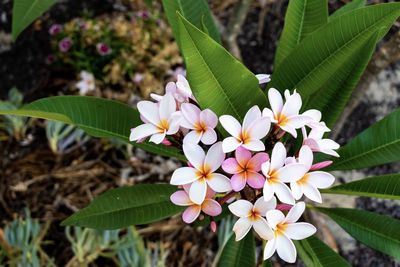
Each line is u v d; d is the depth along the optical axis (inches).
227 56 24.0
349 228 35.5
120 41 60.1
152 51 60.6
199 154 24.8
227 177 25.7
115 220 33.1
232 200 32.3
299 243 33.7
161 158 58.6
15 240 51.3
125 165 58.2
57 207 56.3
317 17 31.4
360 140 32.5
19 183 57.2
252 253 34.0
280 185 24.6
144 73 60.3
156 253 52.4
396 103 58.1
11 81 63.0
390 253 34.1
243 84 25.3
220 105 25.8
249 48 62.6
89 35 59.7
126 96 60.0
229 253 34.4
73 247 51.1
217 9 65.0
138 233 54.5
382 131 32.0
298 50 28.0
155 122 26.6
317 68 28.3
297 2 31.0
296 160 26.1
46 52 64.0
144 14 61.1
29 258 50.3
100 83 60.2
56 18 65.6
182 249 54.2
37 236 53.3
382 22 26.2
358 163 32.9
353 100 46.6
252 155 25.6
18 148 58.8
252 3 64.4
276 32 63.1
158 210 33.3
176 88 27.3
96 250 50.9
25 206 56.2
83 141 59.1
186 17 33.3
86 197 56.8
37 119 60.0
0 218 55.6
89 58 59.9
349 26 26.5
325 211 36.4
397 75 58.7
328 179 25.6
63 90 61.9
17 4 38.6
